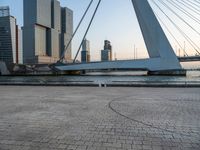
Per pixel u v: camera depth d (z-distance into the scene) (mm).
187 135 4938
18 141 4551
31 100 9695
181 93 12148
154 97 10594
